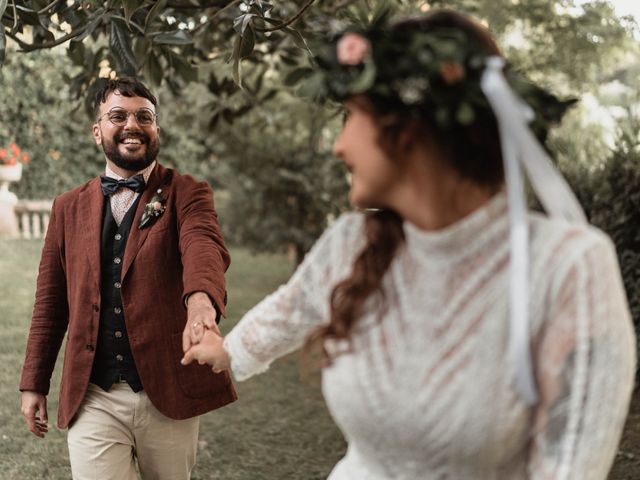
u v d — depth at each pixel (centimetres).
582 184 581
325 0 470
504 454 117
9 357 631
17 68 1112
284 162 973
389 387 121
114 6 287
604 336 108
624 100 618
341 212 976
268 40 439
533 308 112
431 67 111
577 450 108
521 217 112
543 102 124
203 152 1173
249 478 425
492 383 114
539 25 815
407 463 125
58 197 271
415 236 122
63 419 254
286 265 1166
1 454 445
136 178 259
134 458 273
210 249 241
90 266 254
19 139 1209
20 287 886
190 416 253
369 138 120
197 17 415
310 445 475
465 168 118
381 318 125
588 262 110
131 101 259
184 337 205
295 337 150
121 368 253
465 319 117
